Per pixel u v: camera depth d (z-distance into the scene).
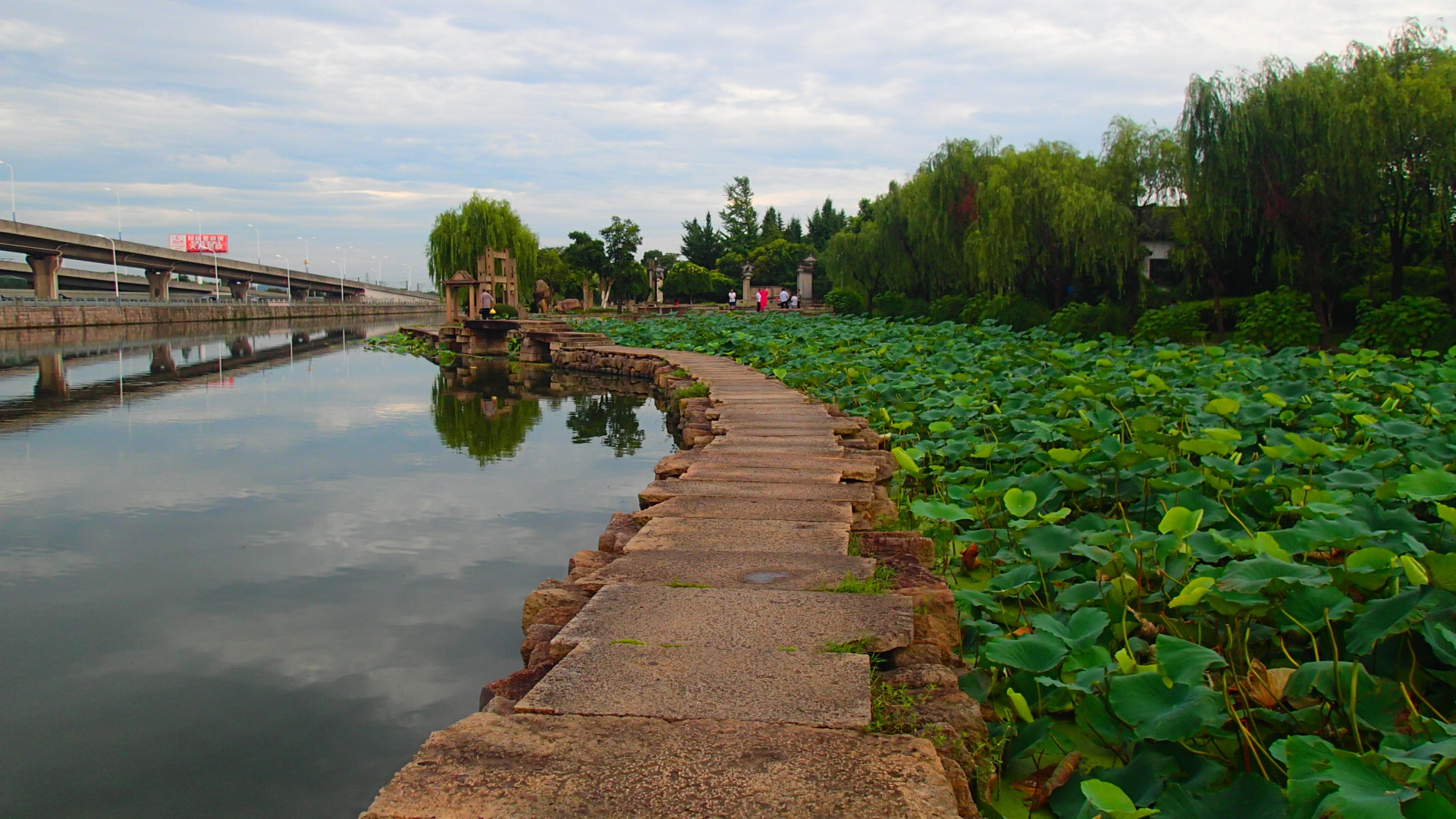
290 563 5.50
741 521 4.42
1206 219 16.05
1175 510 3.06
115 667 3.99
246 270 75.75
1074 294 23.11
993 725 2.68
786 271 66.62
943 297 26.42
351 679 3.87
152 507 7.00
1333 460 4.78
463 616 4.60
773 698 2.41
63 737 3.37
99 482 7.93
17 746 3.30
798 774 2.02
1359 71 14.07
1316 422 5.92
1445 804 1.73
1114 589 3.32
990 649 2.74
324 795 2.98
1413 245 18.94
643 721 2.29
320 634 4.36
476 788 1.96
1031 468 5.15
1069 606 3.30
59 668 3.98
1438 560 2.38
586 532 6.20
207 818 2.84
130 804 2.92
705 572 3.56
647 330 24.53
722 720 2.29
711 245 73.81
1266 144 14.38
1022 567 3.51
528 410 13.21
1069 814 2.28
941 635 3.12
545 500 7.18
